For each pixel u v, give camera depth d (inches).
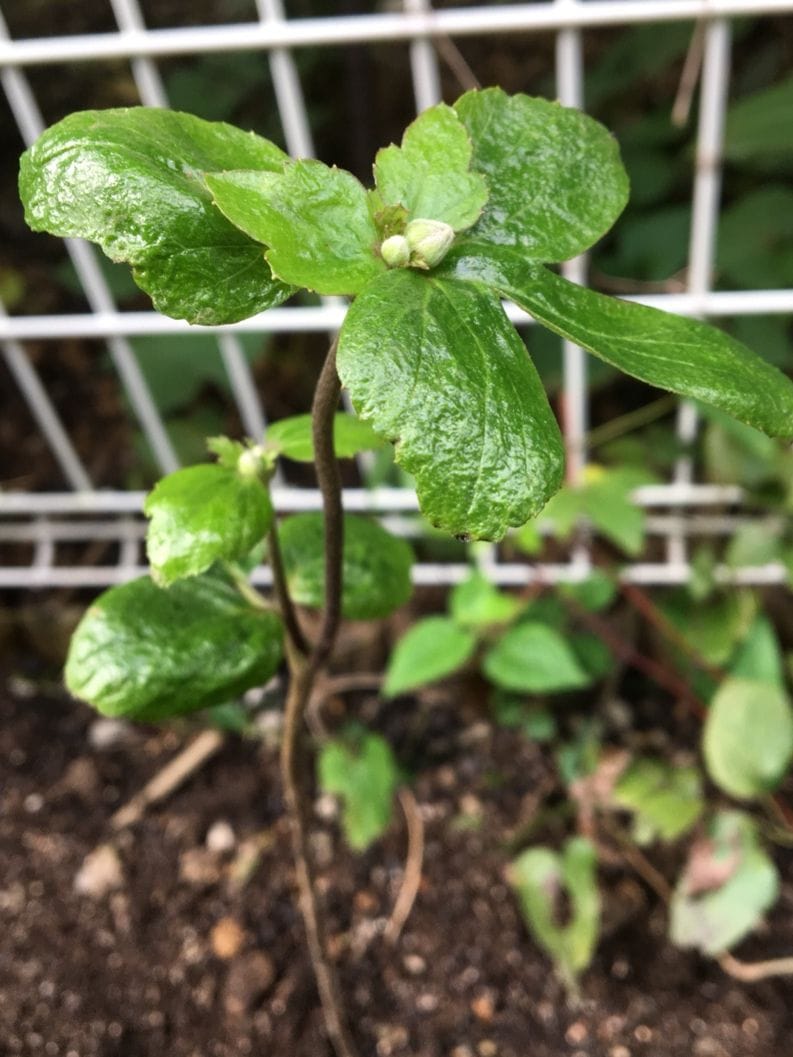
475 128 6.7
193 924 13.9
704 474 17.7
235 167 6.3
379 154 6.2
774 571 16.2
